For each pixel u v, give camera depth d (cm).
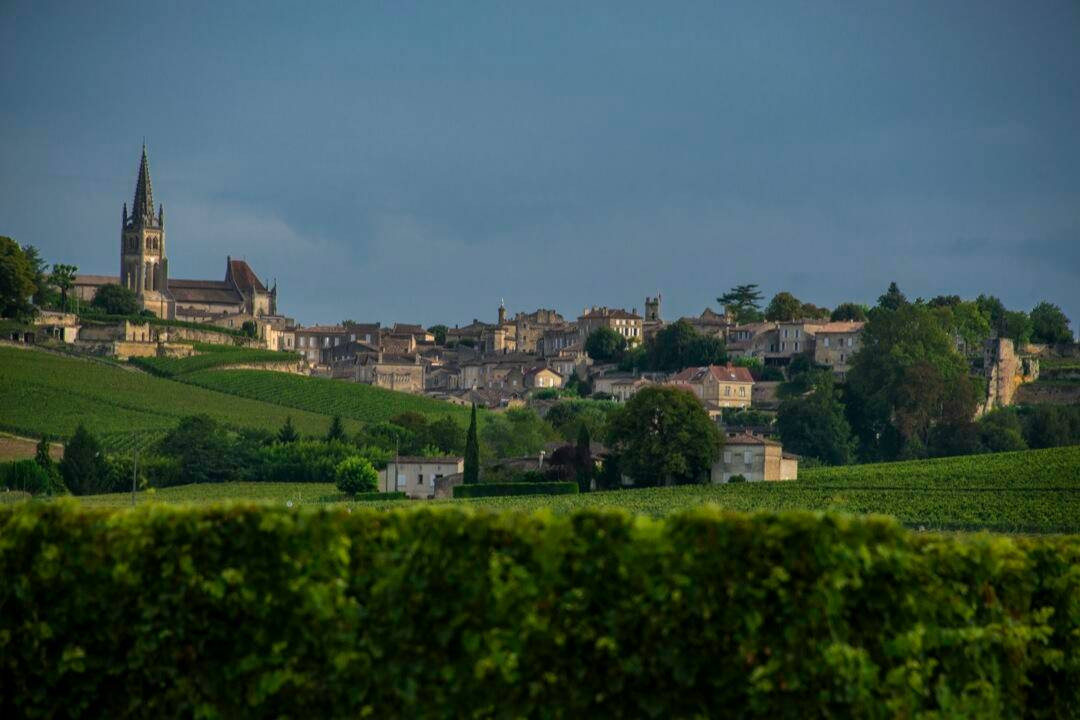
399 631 8838
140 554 9206
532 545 8794
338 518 9150
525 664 8688
